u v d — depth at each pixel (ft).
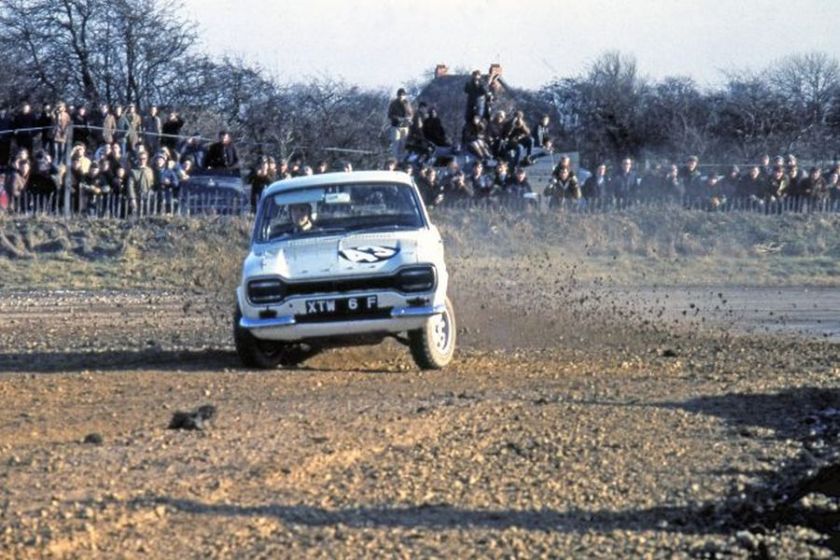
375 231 58.95
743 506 32.24
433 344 57.26
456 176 139.13
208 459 36.83
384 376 55.98
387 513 31.12
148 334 77.87
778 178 143.64
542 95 243.60
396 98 148.46
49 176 130.93
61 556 27.37
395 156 148.97
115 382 54.03
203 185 134.62
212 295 106.83
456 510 31.50
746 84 242.58
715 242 136.46
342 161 197.88
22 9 184.85
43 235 126.00
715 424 43.01
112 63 186.19
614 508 31.96
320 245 57.67
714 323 85.61
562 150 233.76
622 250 134.72
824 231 138.62
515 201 139.74
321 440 39.73
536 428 41.91
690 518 31.17
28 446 39.52
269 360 59.16
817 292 112.98
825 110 239.91
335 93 209.87
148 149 140.05
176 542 28.50
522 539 29.01
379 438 40.22
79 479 34.40
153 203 132.98
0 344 72.69
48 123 133.49
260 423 42.98
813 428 42.55
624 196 143.74
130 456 37.29
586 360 62.13
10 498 32.32
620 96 237.04
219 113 194.90
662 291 112.88
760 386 52.26
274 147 195.62
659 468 36.29
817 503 32.48
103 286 114.01
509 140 146.92
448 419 43.68
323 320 56.13
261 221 60.64
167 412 45.80
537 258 129.49
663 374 56.54
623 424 42.80
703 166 156.87
